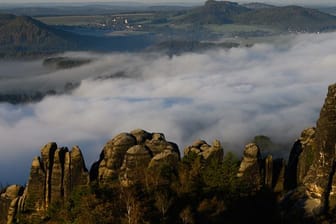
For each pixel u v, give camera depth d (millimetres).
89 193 50625
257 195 56281
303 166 62562
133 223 43219
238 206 52062
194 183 53844
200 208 48375
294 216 51281
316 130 54875
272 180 64188
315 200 52250
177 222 45531
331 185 51750
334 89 53281
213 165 59469
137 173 57500
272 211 53500
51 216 61656
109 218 44281
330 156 52625
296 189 56531
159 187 51156
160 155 61469
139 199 47094
